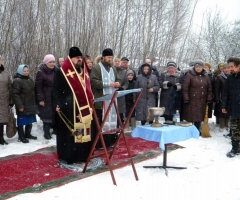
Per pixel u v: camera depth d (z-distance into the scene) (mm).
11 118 6562
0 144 6324
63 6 11320
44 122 6781
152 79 7391
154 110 4797
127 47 13383
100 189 4164
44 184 4258
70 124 5004
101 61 5965
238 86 5695
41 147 6242
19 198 3824
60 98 5062
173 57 14812
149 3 13883
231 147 6387
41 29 10289
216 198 4035
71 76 4996
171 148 6199
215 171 5004
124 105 6969
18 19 10211
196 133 5145
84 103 5000
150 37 13805
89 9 11742
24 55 10109
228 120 7832
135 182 4441
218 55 15836
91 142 5359
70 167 4992
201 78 7066
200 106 7043
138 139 7004
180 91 7258
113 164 5137
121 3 12820
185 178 4688
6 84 6215
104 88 5820
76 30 11430
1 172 4734
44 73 6648
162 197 4027
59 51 10789
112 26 12539
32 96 6594
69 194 3996
